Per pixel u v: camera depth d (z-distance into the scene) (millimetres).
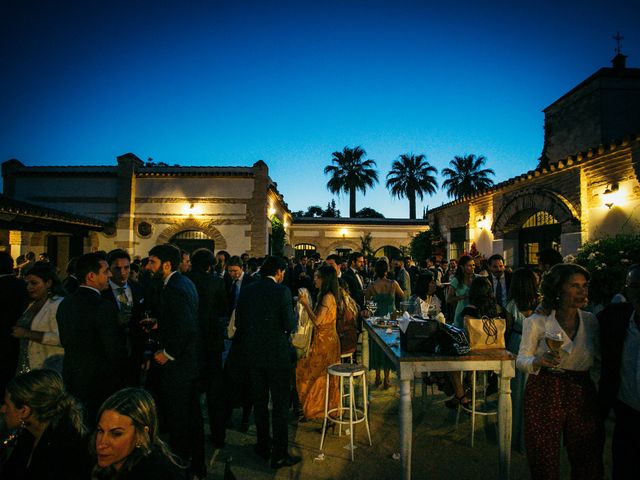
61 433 2078
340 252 29172
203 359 4062
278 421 3715
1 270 3939
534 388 2678
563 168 8734
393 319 5266
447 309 9242
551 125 13109
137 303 4371
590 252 6250
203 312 4137
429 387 6070
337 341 4734
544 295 2723
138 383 4289
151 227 17391
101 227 15523
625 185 7340
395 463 3775
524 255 11055
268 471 3652
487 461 3801
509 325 4168
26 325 3652
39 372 2117
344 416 4738
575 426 2572
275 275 3971
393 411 5059
